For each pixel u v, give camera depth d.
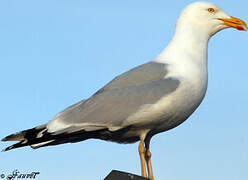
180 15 8.86
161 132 8.37
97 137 8.40
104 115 7.91
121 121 7.86
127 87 8.07
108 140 8.50
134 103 7.86
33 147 8.15
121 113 7.86
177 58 8.35
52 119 8.21
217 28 8.88
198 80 8.12
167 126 8.15
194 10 8.77
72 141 8.44
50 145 8.30
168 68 8.18
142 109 7.80
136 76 8.18
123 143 8.62
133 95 7.92
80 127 7.95
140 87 7.97
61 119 8.12
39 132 8.12
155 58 8.62
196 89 8.08
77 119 8.02
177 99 7.83
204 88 8.22
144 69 8.23
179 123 8.22
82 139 8.44
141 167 7.95
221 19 8.84
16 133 8.05
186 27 8.68
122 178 6.64
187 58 8.32
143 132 8.08
